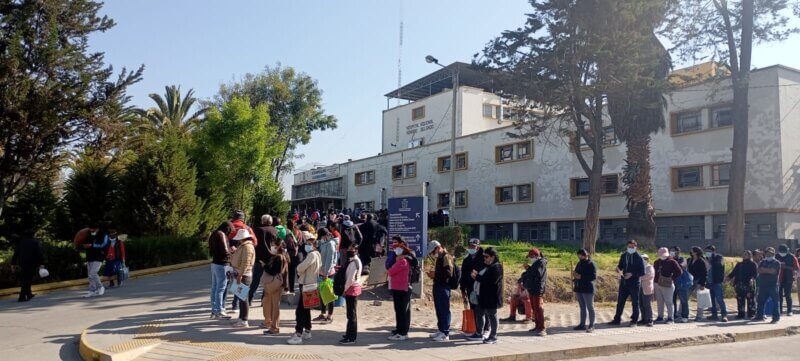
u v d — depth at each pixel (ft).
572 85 71.20
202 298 46.39
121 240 54.90
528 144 125.59
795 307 59.52
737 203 84.64
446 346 32.71
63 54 77.36
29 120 74.02
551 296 56.49
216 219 89.51
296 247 43.34
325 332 35.27
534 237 124.06
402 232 49.21
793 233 87.35
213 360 26.96
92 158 85.35
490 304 34.01
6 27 75.20
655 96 78.64
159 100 147.54
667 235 100.22
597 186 76.89
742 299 49.47
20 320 37.63
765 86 88.84
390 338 33.86
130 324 34.81
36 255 47.03
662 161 101.40
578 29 70.08
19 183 82.69
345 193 183.73
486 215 134.00
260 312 39.88
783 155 86.69
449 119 165.48
